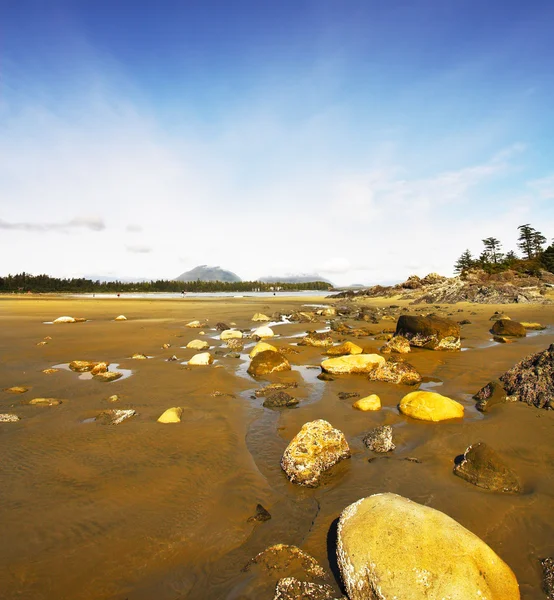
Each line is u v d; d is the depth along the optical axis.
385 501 4.48
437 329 17.70
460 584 3.52
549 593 3.89
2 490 5.91
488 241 93.94
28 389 11.45
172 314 36.25
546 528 4.87
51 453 7.20
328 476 6.39
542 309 33.03
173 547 4.69
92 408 9.78
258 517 5.29
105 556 4.50
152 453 7.25
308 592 3.92
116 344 19.25
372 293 68.12
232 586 4.06
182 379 12.52
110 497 5.73
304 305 50.31
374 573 3.74
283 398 10.20
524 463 6.63
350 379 12.60
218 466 6.79
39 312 36.78
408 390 11.29
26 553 4.53
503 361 14.55
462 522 5.01
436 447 7.36
